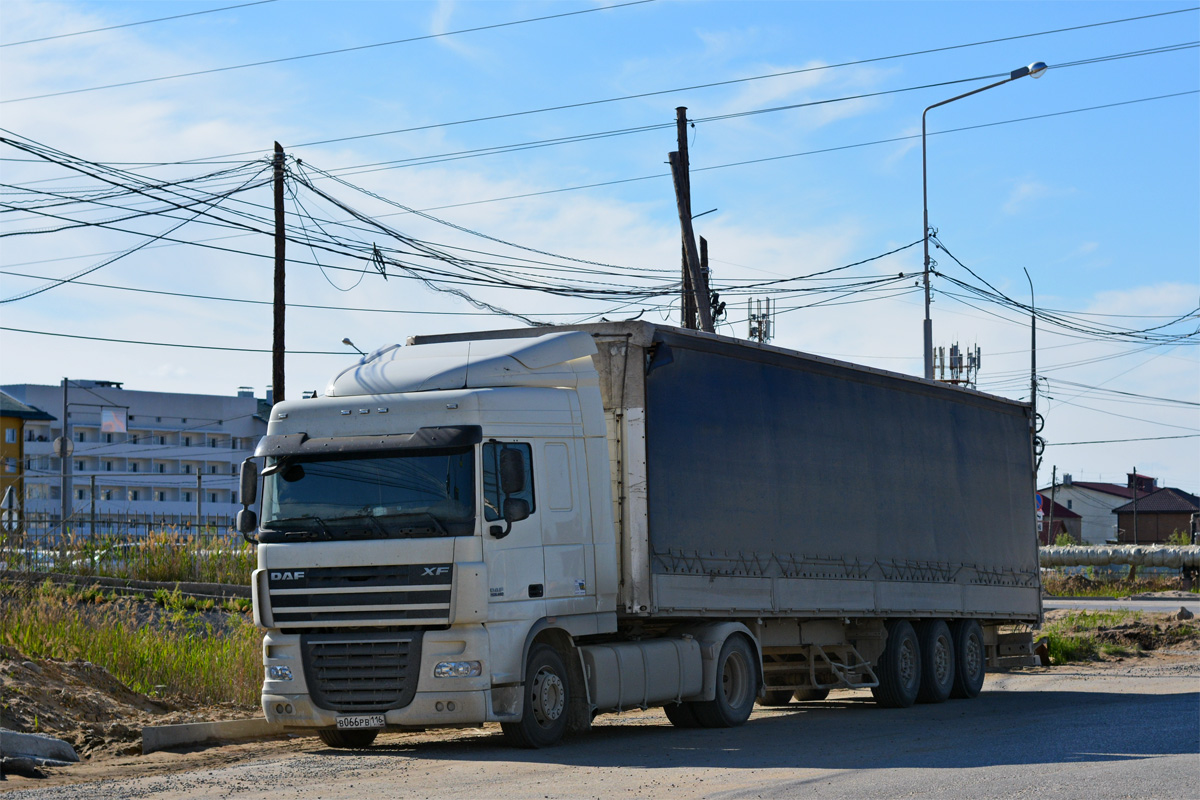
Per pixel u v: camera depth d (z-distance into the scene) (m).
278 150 27.23
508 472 11.59
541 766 10.80
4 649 13.77
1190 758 10.88
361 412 12.08
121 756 11.70
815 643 16.16
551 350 12.74
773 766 10.76
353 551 11.61
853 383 17.08
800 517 15.52
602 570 12.73
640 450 13.07
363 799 9.01
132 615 16.94
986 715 15.85
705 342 14.24
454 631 11.40
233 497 122.88
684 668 13.65
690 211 28.20
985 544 20.12
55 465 110.31
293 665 11.77
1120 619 31.59
